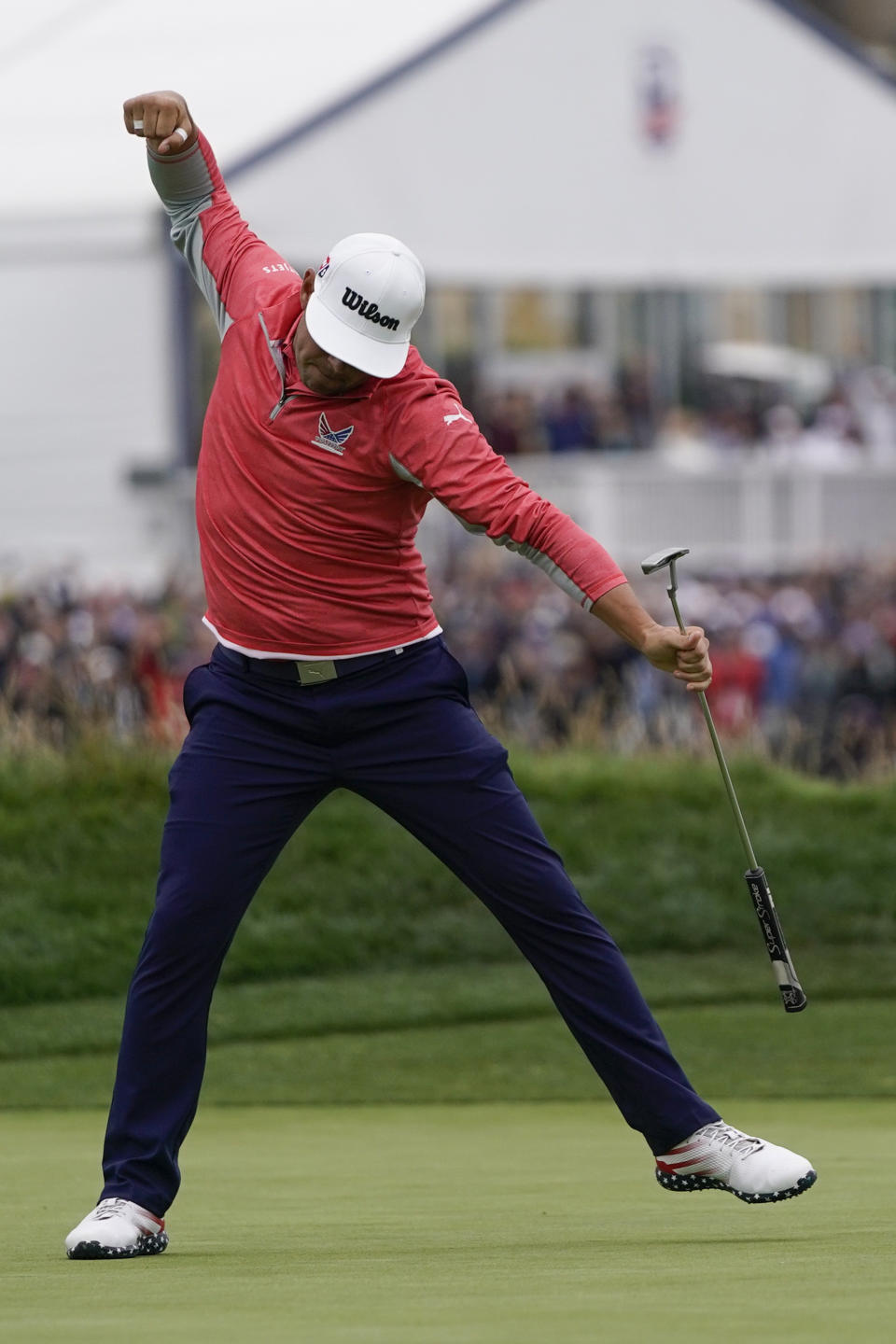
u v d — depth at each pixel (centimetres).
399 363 1516
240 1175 2055
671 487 8375
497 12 7981
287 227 7600
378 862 4053
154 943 1584
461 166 7956
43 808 4141
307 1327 1152
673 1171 1611
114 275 7519
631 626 1523
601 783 4453
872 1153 2136
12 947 3653
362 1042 3262
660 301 9900
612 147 8294
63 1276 1397
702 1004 3491
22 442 7606
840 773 6256
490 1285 1309
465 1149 2280
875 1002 3481
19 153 7606
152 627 6153
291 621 1567
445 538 7062
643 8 8269
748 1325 1134
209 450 1590
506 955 3825
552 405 8738
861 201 8650
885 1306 1202
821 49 8550
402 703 1588
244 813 1593
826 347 10394
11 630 6212
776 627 6850
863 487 8638
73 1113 2705
